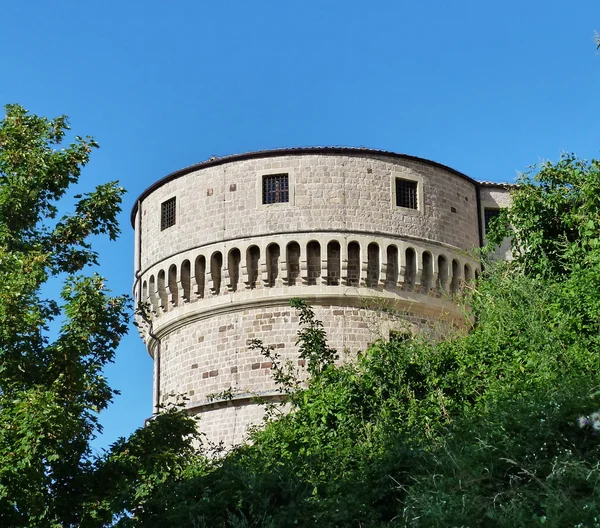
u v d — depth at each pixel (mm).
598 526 15367
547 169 33219
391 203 46219
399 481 20688
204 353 46031
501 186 50594
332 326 44625
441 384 27500
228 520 19297
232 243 45656
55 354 25094
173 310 47375
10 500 22438
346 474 21766
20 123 28094
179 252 46938
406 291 45844
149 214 49344
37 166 27328
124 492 22391
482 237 49531
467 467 18672
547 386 22062
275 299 45062
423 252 46250
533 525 16281
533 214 32656
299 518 19156
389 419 25844
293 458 22703
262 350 39094
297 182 45750
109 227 28422
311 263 45188
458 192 48688
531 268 32406
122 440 26078
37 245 26672
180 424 26781
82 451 24719
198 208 46875
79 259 28000
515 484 18109
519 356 26797
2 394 24438
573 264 29812
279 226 45375
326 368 31703
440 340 34500
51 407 22719
